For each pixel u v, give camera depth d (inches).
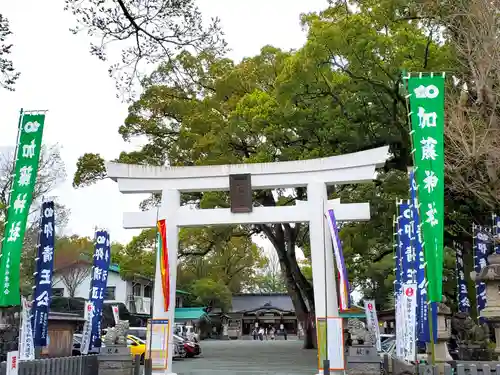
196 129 1090.7
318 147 903.1
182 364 916.6
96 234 687.1
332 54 807.7
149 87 1184.2
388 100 847.1
